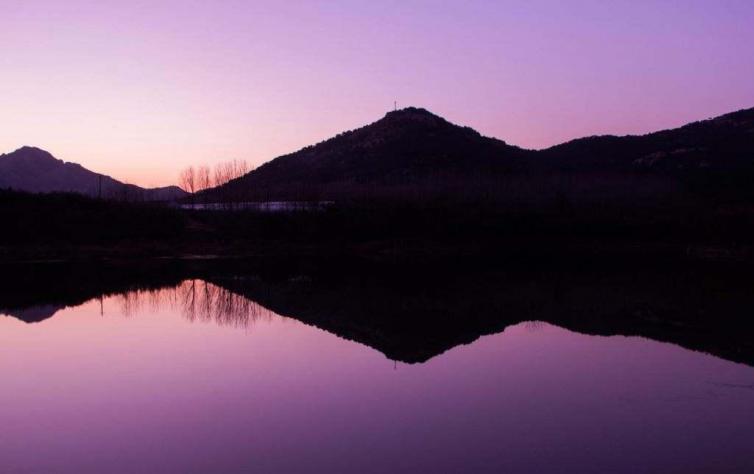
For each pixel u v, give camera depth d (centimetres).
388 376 1811
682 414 1477
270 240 6756
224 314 2920
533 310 3016
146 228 6431
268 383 1733
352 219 6988
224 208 7700
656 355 2078
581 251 6694
